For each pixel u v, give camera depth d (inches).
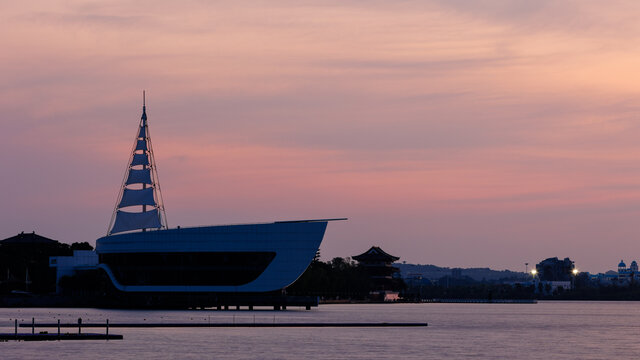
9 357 5024.6
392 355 5452.8
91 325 7145.7
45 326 7190.0
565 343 6722.4
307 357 5290.4
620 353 5954.7
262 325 7593.5
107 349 5482.3
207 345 5821.9
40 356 5073.8
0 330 6865.2
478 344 6387.8
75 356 5093.5
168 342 5974.4
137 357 5123.0
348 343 6107.3
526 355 5708.7
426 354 5551.2
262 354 5398.6
